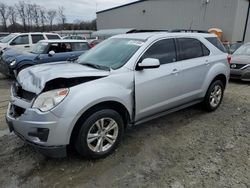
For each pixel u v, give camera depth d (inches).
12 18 2114.9
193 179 119.7
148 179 119.6
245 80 336.8
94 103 124.0
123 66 143.5
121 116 145.4
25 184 115.5
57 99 116.0
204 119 195.6
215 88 209.9
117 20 1433.3
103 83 130.9
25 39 501.4
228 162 134.3
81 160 134.6
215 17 946.7
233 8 887.1
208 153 143.8
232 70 342.6
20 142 153.4
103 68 144.7
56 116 115.4
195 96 190.1
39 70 140.3
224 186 114.7
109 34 989.2
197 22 1013.8
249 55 357.7
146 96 151.0
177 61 172.6
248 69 331.0
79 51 370.0
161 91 159.8
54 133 116.3
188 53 182.7
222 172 125.3
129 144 152.8
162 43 165.6
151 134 167.3
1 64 354.3
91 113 127.9
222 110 217.9
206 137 164.4
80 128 125.2
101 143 134.0
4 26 2087.8
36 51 360.5
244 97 262.8
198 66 185.6
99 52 169.8
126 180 118.8
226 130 175.6
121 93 136.2
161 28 1174.3
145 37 164.2
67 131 118.5
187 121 190.9
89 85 126.0
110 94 130.0
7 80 361.1
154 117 164.1
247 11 945.5
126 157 138.3
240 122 190.7
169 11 1119.0
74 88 121.2
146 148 148.3
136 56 149.0
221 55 211.3
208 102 205.2
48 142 117.2
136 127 178.2
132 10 1311.5
